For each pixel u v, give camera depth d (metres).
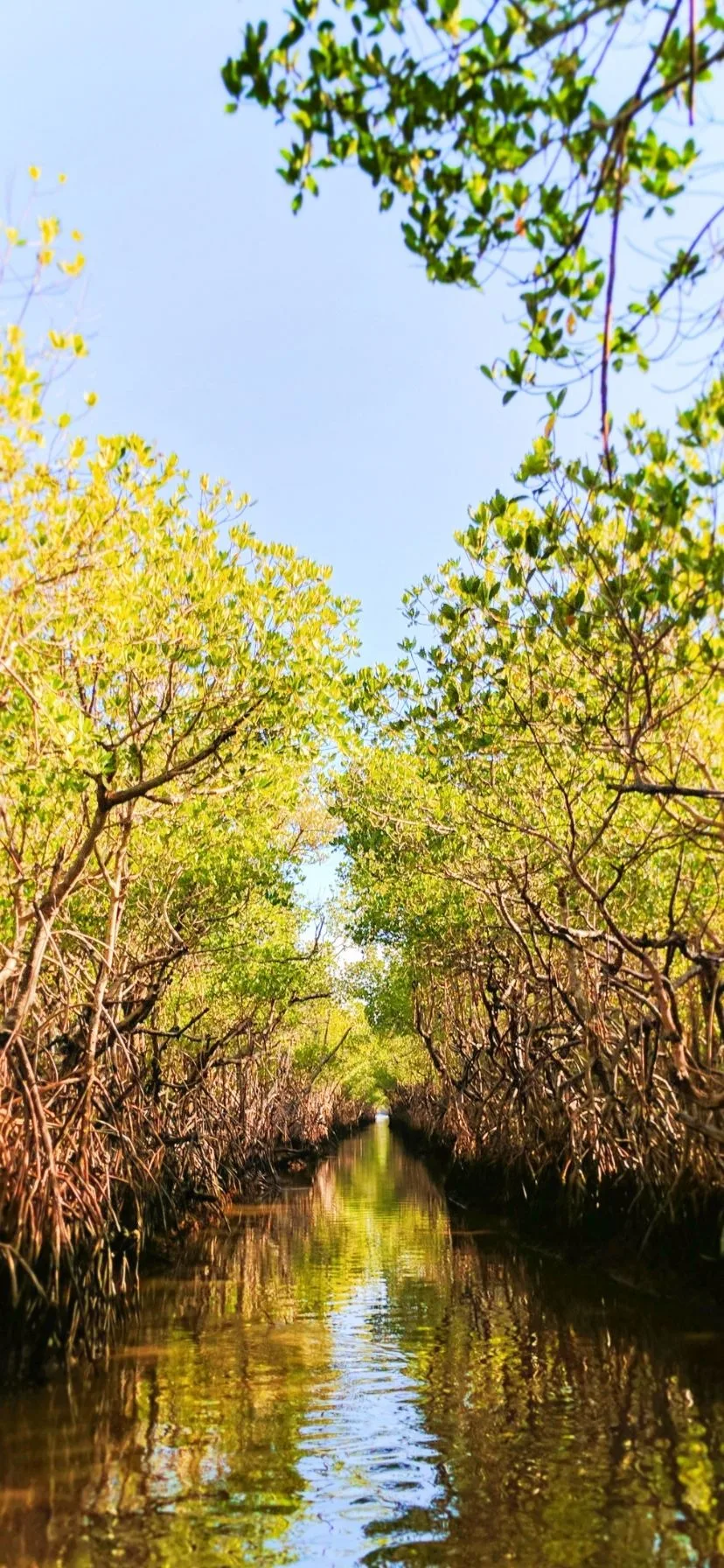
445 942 22.27
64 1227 11.12
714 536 7.47
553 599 9.12
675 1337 11.20
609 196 5.09
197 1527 6.82
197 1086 20.81
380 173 5.16
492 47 4.68
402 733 13.79
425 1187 31.81
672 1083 11.41
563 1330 11.97
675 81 4.17
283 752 13.57
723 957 9.37
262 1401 9.53
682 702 9.46
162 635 11.20
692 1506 6.86
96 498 9.02
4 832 10.74
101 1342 11.85
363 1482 7.51
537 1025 17.45
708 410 6.95
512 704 11.46
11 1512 7.09
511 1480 7.45
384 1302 14.16
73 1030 13.76
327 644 12.07
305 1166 39.66
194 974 19.73
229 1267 17.38
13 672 8.44
